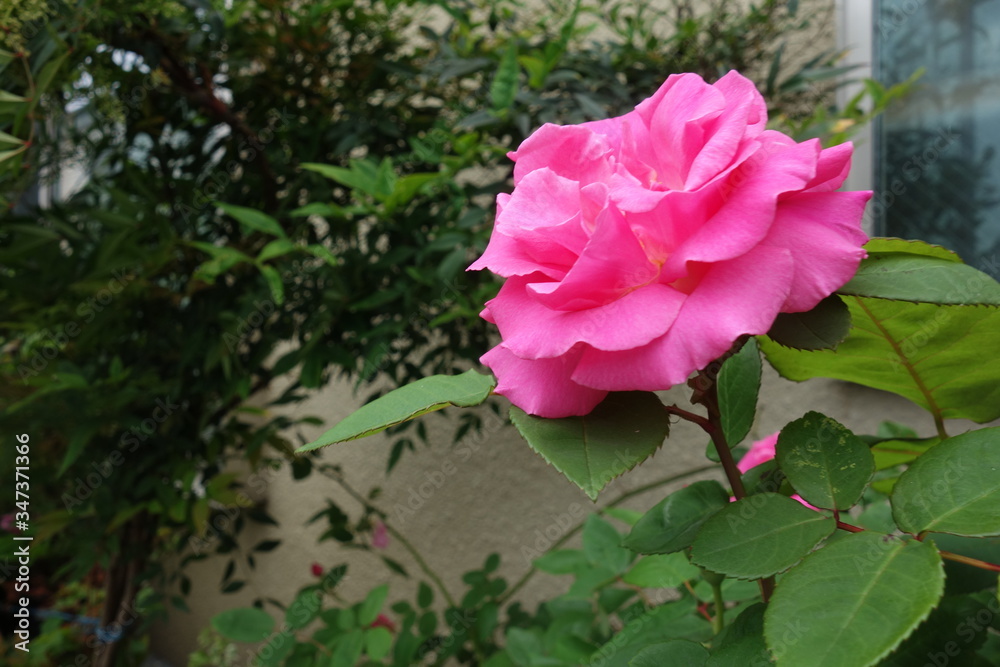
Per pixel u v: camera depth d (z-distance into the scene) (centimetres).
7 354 76
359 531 87
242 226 70
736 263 18
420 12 88
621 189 19
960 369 24
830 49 74
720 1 73
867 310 23
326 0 69
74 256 64
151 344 75
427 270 63
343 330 68
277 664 62
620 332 18
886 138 72
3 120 51
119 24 61
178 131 78
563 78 63
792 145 19
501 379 21
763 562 18
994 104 66
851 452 20
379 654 58
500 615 96
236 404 79
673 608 37
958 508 18
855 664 15
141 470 74
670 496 25
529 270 20
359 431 19
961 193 68
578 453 19
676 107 21
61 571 84
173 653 149
